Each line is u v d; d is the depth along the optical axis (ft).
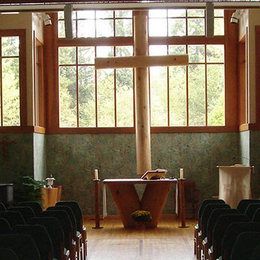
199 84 44.75
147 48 41.27
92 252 29.17
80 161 44.32
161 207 37.81
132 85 44.88
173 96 44.75
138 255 28.27
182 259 27.12
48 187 40.22
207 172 44.04
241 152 43.29
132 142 44.29
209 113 44.73
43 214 21.26
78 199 44.21
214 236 18.58
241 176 36.24
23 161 41.27
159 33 44.73
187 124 44.57
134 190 37.68
